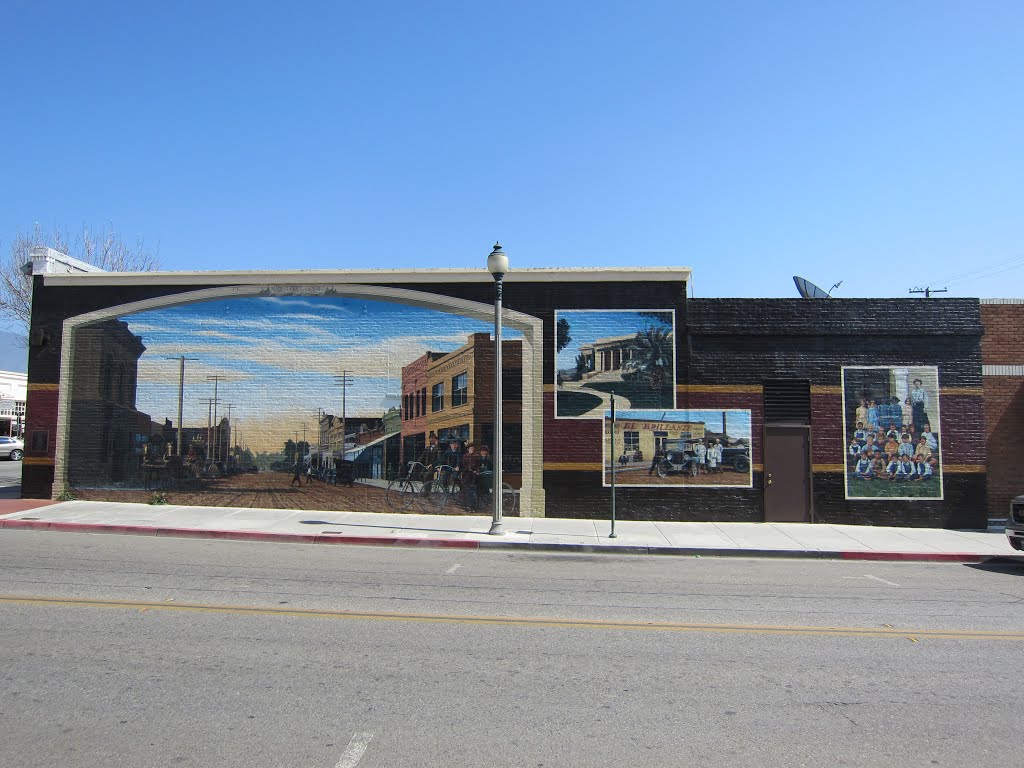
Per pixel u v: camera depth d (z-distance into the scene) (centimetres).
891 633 771
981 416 1678
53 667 614
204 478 1789
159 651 661
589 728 508
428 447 1739
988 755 475
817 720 529
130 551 1221
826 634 764
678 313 1708
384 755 460
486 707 543
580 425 1703
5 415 5325
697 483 1686
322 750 466
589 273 1720
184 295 1819
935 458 1672
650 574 1122
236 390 1795
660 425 1695
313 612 813
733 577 1112
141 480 1802
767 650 702
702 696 574
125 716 515
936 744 491
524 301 1733
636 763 455
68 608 809
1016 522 1259
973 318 1689
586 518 1689
